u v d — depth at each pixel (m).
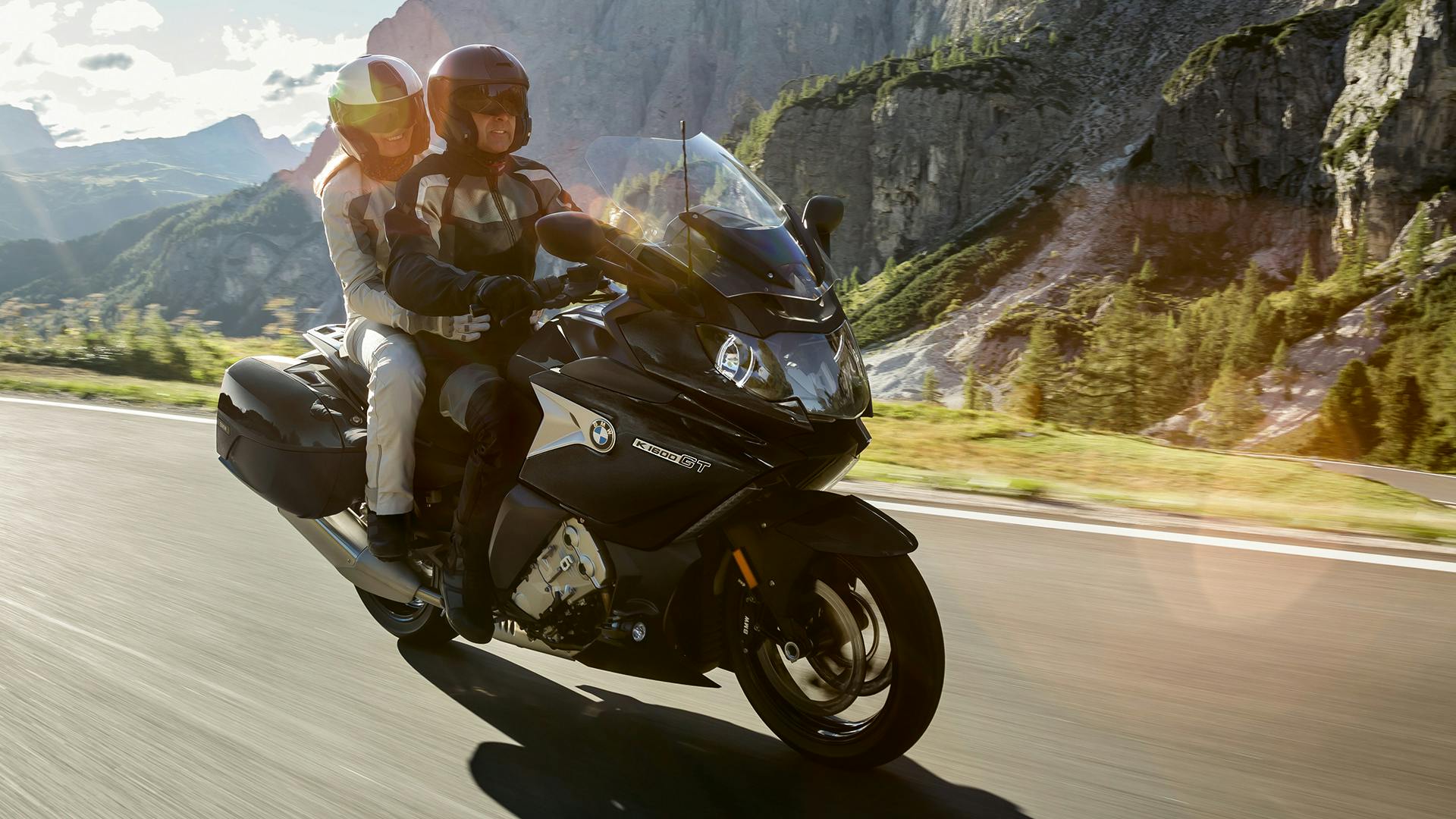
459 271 3.31
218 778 3.14
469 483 3.52
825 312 3.11
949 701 3.76
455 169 3.59
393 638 4.38
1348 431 123.25
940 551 5.75
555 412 3.29
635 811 2.98
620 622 3.21
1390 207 171.62
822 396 3.01
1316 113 192.00
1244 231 189.75
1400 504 8.73
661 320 3.15
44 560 5.40
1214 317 156.00
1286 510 6.89
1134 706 3.70
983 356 176.50
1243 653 4.23
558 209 3.80
